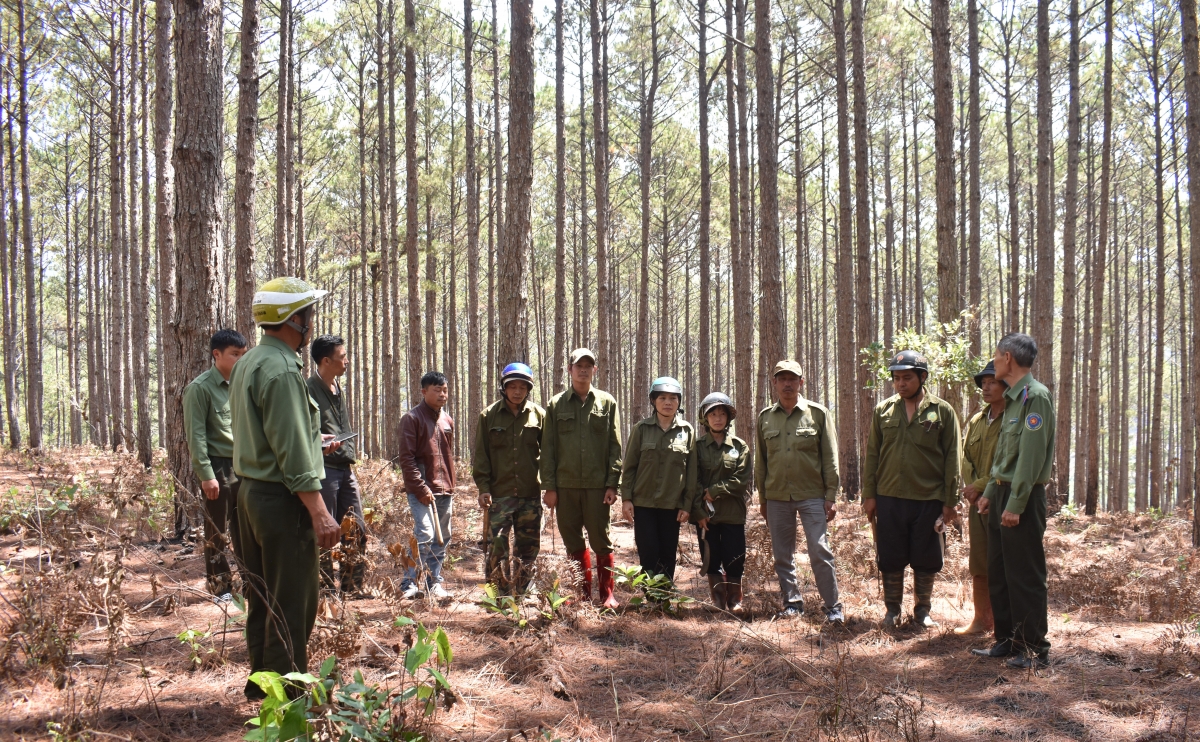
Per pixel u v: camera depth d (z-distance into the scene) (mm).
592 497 5520
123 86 16250
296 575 3184
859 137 12953
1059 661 4484
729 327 40062
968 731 3551
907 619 5379
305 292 3262
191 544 6398
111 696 3371
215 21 6672
